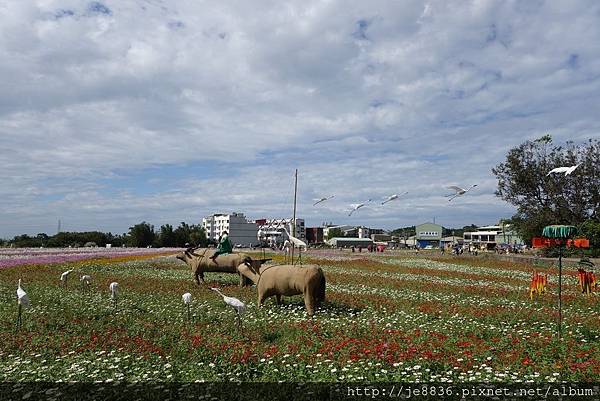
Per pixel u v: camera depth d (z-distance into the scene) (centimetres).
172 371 812
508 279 2430
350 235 12850
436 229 10738
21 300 1127
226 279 2288
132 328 1134
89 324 1173
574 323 1228
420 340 1016
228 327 1174
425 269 2983
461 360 856
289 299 1656
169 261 3362
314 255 4491
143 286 1900
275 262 3259
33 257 3075
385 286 2036
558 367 816
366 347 945
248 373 808
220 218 10188
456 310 1409
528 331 1130
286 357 884
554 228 1134
